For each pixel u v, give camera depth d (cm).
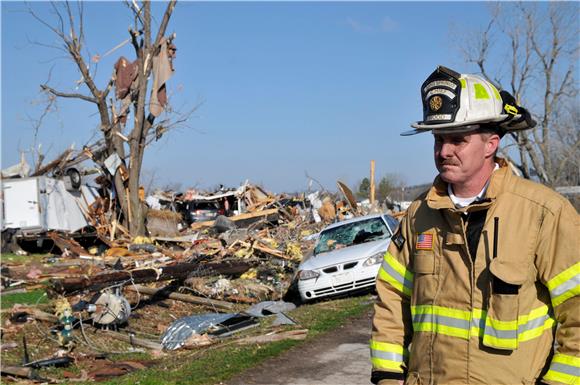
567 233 247
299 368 691
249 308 1155
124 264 1452
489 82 271
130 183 2548
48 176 2488
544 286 255
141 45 2575
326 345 787
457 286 262
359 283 1152
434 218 275
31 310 1009
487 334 252
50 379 752
